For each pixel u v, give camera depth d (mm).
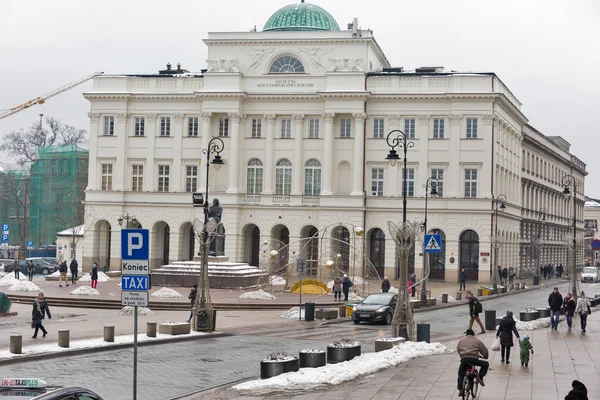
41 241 141875
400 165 103875
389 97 103562
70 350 35281
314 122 106500
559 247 162625
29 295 63938
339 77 104250
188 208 107625
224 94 105562
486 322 48594
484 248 100688
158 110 109250
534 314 51594
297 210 104938
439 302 71312
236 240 105500
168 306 60188
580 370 31484
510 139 114625
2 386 15188
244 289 76562
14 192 142500
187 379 30062
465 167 102125
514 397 25750
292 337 43875
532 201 137000
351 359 32531
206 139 106875
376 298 54250
